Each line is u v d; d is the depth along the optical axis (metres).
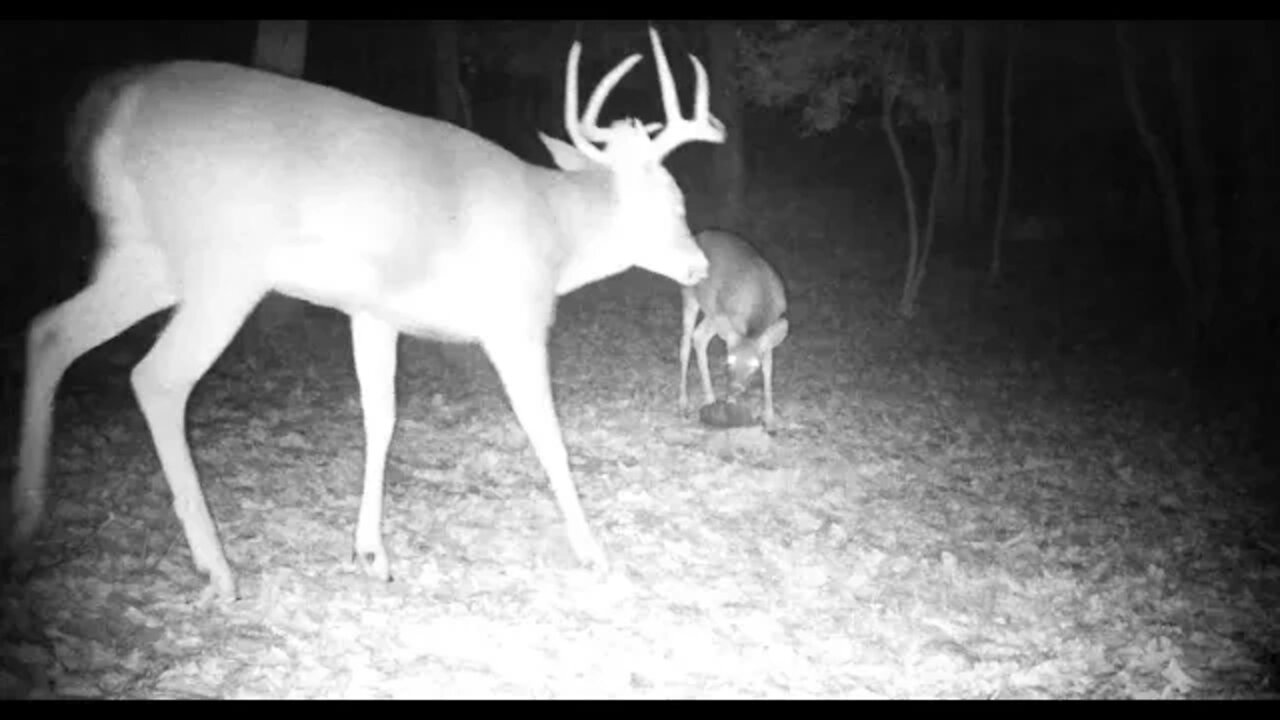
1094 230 9.34
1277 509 3.57
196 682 1.89
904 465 3.65
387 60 8.34
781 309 4.04
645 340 5.31
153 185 1.97
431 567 2.43
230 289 2.02
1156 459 4.01
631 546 2.72
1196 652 2.44
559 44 7.96
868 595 2.59
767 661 2.20
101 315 2.05
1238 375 5.46
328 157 2.05
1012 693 2.17
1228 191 7.83
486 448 3.37
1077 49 8.16
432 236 2.18
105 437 3.08
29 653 1.86
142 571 2.25
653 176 2.53
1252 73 5.62
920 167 10.41
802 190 9.62
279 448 3.18
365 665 2.02
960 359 5.44
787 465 3.51
